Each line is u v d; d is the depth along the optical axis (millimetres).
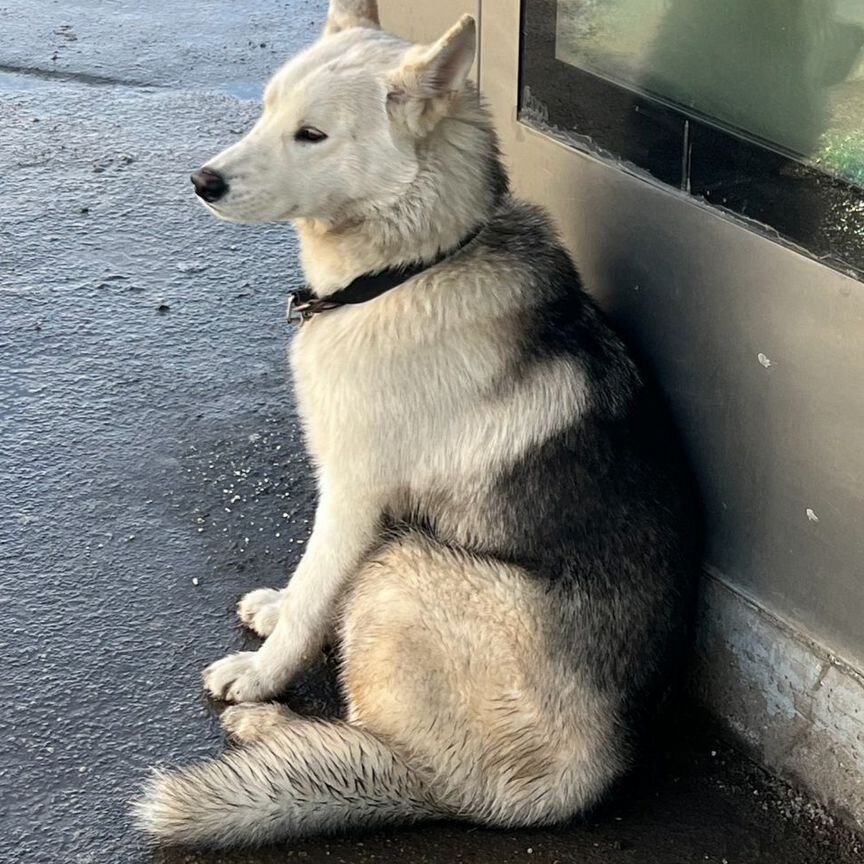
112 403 2137
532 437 1569
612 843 1570
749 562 1628
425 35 1905
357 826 1555
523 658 1545
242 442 2078
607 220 1695
